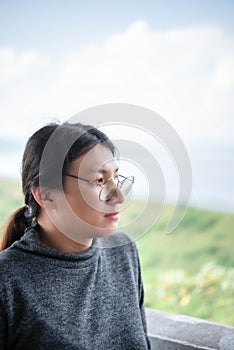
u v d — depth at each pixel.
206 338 1.22
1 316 0.91
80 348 0.95
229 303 1.93
